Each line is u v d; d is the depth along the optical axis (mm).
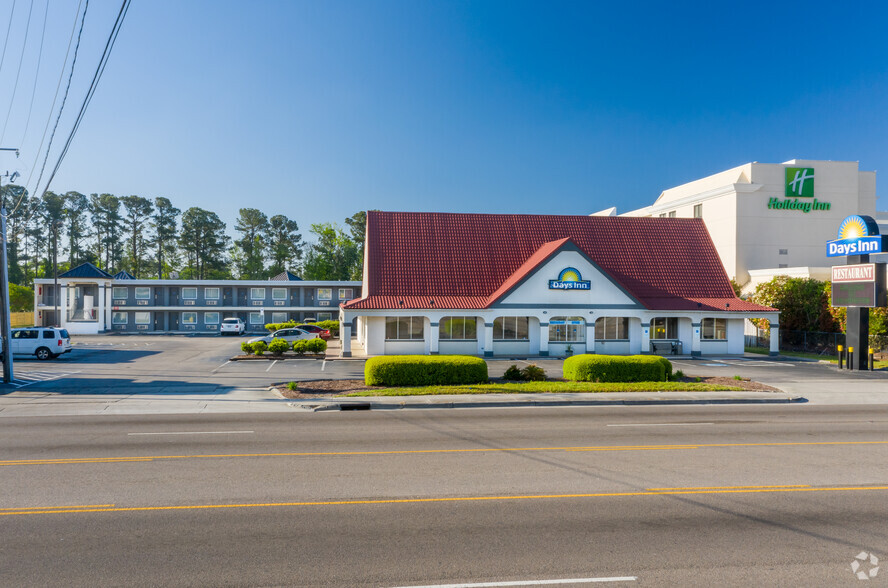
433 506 8859
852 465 11492
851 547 7391
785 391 22469
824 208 49969
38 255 106938
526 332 37094
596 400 19719
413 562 6824
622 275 40219
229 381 24438
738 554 7145
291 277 73438
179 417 16750
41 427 15078
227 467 10992
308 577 6422
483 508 8789
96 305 63344
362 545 7320
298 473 10609
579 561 6887
